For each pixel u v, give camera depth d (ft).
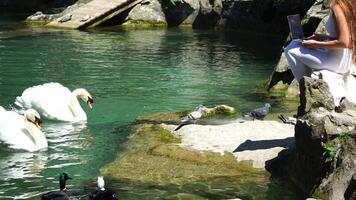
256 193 25.67
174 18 98.53
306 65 28.40
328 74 27.78
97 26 93.61
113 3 97.19
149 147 31.91
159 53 68.28
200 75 55.42
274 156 28.99
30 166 29.81
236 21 93.15
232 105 43.34
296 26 28.96
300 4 85.30
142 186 26.43
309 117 26.22
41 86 40.55
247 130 33.14
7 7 122.21
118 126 37.11
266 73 57.21
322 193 23.93
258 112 36.52
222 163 28.89
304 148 25.89
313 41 27.48
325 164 24.29
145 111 41.24
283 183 26.63
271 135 32.07
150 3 99.45
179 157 29.78
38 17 97.76
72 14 93.71
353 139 23.81
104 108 41.93
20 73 53.78
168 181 27.02
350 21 26.61
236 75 55.98
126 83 50.83
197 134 33.14
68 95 39.75
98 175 28.04
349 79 28.02
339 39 26.71
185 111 40.24
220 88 49.80
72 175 28.32
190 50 71.26
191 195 25.43
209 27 96.68
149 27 95.96
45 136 34.99
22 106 40.22
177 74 55.62
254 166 28.45
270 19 89.66
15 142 32.58
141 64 60.44
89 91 47.32
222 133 32.86
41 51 66.85
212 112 39.52
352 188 22.80
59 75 53.42
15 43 72.64
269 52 70.95
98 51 68.13
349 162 23.47
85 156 31.17
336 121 25.08
